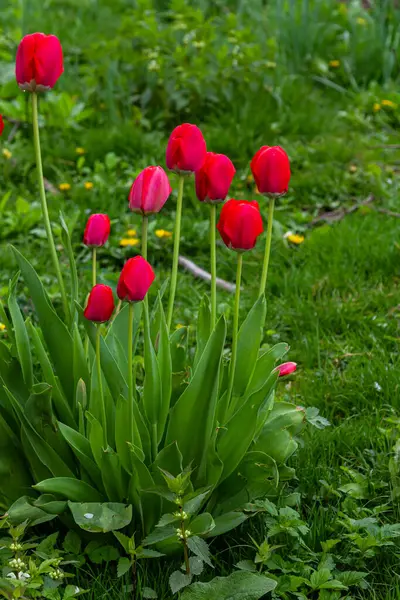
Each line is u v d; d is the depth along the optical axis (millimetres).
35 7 10570
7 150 6707
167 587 2797
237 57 7758
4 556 2797
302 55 8758
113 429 2963
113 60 7953
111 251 5480
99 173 6328
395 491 3104
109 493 2855
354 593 2832
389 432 3426
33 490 3016
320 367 4129
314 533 2959
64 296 3059
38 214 5789
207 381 2756
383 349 4258
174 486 2602
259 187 2783
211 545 3018
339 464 3471
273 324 4586
